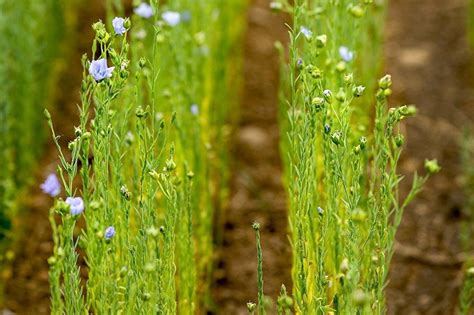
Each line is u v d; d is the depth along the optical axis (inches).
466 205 243.9
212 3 263.4
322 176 192.2
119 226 154.2
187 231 168.4
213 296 211.9
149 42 237.1
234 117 283.3
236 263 223.8
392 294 211.5
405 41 346.0
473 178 254.7
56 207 132.8
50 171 255.0
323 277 144.9
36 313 204.5
